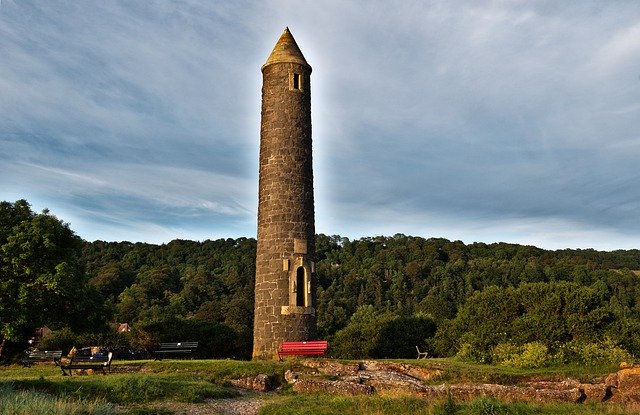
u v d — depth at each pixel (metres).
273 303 25.25
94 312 29.53
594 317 26.05
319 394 18.69
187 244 109.56
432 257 109.50
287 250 25.75
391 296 88.94
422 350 38.78
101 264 94.12
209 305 63.62
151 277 81.81
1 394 14.41
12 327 26.44
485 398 16.44
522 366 22.72
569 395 18.14
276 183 26.44
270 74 27.84
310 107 28.14
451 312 75.94
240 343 42.69
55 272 27.73
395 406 15.98
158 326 40.06
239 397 18.06
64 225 30.55
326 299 85.00
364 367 22.77
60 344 39.81
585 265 99.62
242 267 92.31
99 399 15.75
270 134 27.09
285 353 23.86
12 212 30.67
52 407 13.33
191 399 16.56
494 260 108.50
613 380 19.27
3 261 27.89
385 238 125.81
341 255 115.06
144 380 17.19
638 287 88.50
